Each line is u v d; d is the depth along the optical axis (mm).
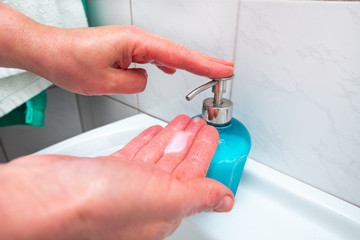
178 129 334
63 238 160
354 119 278
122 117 597
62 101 655
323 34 267
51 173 165
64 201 154
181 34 393
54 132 670
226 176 327
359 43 250
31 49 303
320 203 315
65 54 295
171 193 190
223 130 328
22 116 523
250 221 326
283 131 340
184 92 438
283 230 313
